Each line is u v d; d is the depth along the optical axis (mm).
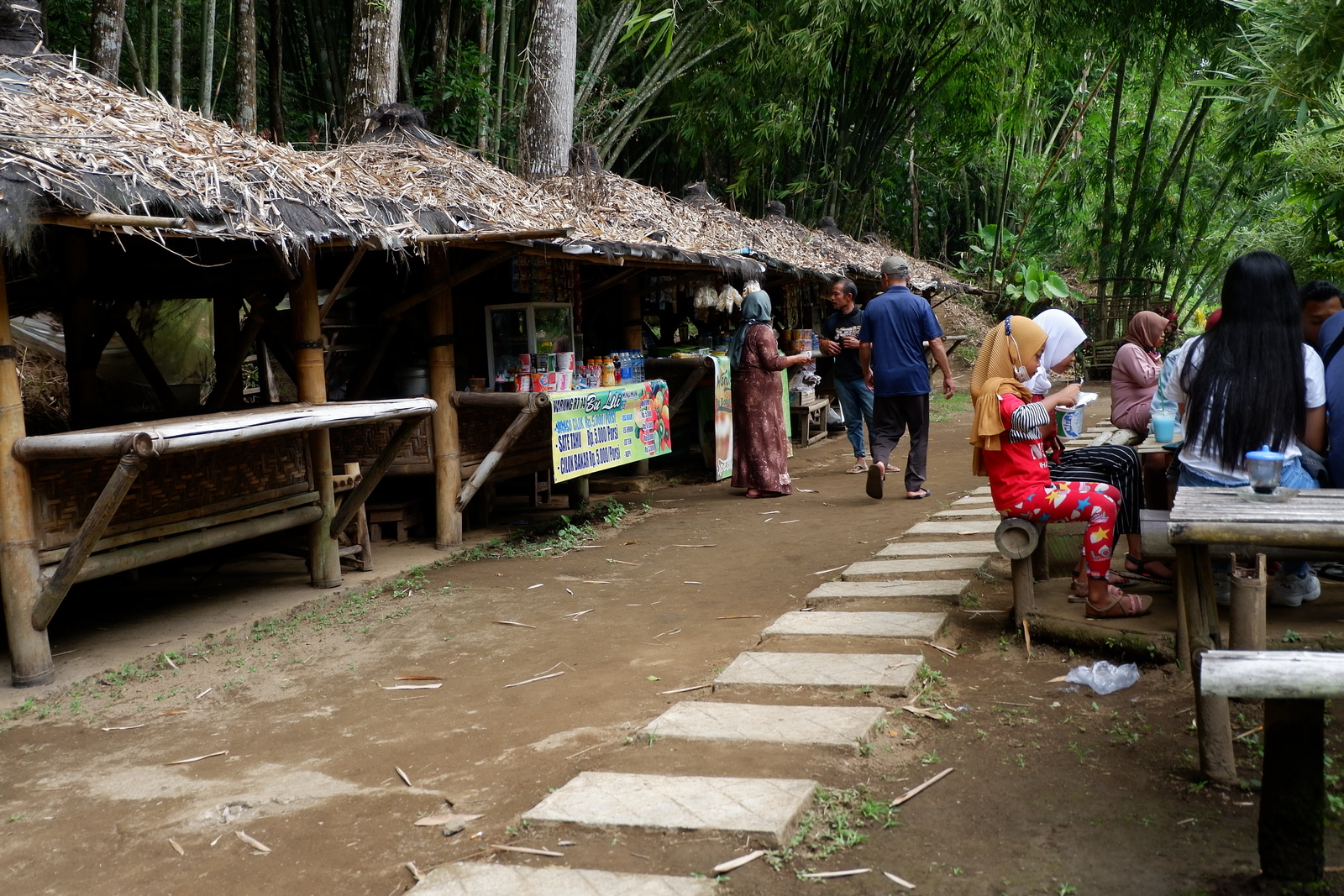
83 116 4598
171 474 5074
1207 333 4062
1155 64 17891
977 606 5000
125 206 4164
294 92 13320
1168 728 3539
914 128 20516
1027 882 2625
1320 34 6988
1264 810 2566
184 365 9594
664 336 11758
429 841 3037
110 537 4746
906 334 8047
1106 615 4352
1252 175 17766
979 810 3031
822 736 3486
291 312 6020
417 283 7129
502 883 2686
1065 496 4297
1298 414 3873
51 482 4598
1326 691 2279
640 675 4418
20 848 3168
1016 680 4070
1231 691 2324
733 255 8742
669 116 14844
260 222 4766
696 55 14203
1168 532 3125
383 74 9234
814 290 13602
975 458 4570
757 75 14320
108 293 6668
